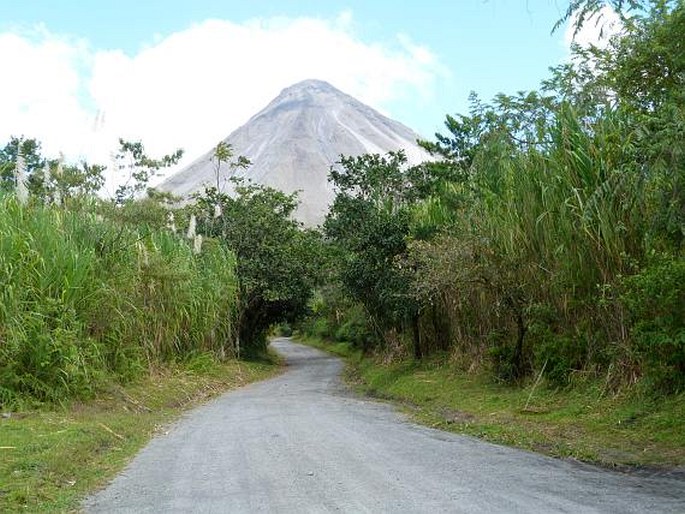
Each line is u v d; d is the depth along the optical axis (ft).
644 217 36.52
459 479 23.88
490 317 58.34
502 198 49.11
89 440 32.94
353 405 52.60
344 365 118.73
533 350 50.42
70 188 60.95
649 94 30.01
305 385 79.87
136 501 21.86
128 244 60.03
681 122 24.26
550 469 25.91
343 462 27.27
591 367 43.62
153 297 65.92
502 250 49.83
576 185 41.42
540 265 46.32
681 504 20.13
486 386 53.36
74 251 48.47
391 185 89.25
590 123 41.09
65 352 43.75
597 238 40.40
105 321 52.90
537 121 43.52
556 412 40.16
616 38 30.42
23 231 45.73
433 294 62.75
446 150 74.90
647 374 36.81
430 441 33.12
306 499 21.21
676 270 31.55
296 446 31.48
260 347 141.38
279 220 118.93
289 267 114.93
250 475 25.25
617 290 39.11
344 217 81.87
